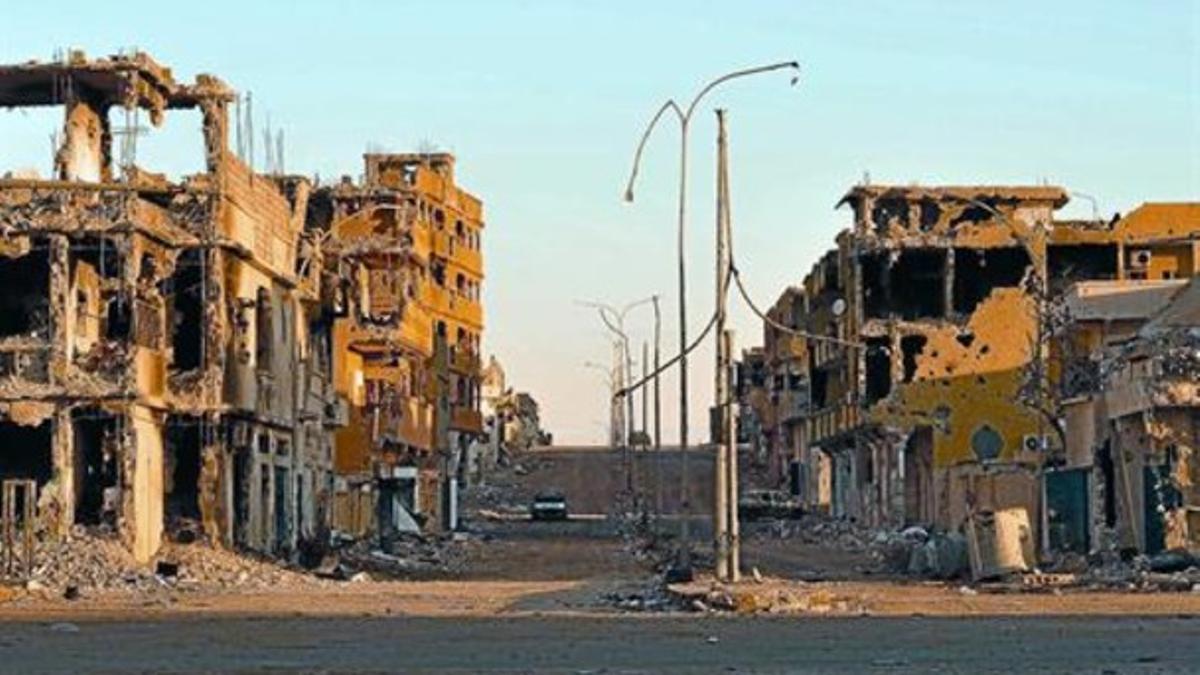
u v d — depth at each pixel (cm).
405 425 18625
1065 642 6012
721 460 10188
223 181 12631
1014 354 18250
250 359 13212
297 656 5588
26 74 12538
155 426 12269
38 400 11600
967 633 6538
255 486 13475
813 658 5388
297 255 15075
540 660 5375
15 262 12419
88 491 12281
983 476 15212
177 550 12081
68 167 12675
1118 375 12838
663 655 5553
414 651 5775
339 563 13938
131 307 11900
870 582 11331
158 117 12975
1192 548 11538
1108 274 19950
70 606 9056
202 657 5566
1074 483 13550
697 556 14562
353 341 17625
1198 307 13400
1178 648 5712
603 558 15875
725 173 10131
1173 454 11712
